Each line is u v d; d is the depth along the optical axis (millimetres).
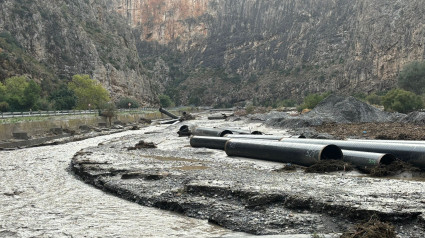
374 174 16750
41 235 10414
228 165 21422
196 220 11742
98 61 129625
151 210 13195
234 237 9570
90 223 11562
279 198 12039
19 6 111000
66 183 18641
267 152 22219
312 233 9547
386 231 8719
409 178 16125
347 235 8867
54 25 119875
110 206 13828
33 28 110000
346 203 10617
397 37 165375
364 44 189375
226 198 13047
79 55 123500
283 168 19266
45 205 14023
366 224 9242
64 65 115188
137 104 132000
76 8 147625
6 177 20422
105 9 174500
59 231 10766
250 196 12453
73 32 126125
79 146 38719
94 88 97500
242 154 24391
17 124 51469
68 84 100750
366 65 180500
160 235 10273
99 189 17172
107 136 52188
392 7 183250
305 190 12703
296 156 20172
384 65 169125
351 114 54156
